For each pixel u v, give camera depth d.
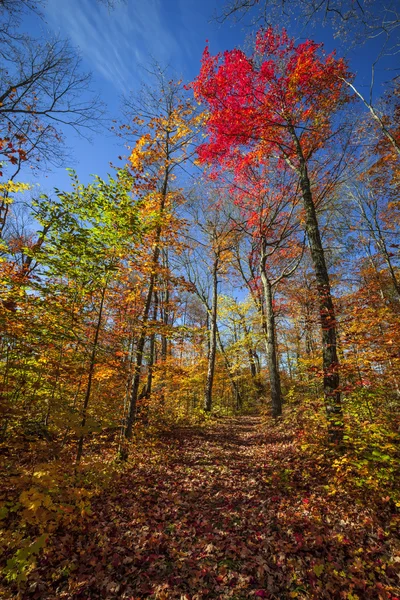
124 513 4.80
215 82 9.26
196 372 18.47
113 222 6.55
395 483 4.33
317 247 7.50
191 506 5.14
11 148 7.48
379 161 11.59
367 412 5.97
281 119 9.60
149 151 10.38
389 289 15.45
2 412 4.51
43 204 5.93
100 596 3.11
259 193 14.07
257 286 19.56
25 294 5.73
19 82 8.63
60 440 7.03
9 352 5.43
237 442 10.33
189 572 3.45
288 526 4.12
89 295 6.75
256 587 3.16
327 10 4.43
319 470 5.67
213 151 10.67
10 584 3.12
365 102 7.54
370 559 3.29
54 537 3.91
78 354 6.32
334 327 6.79
